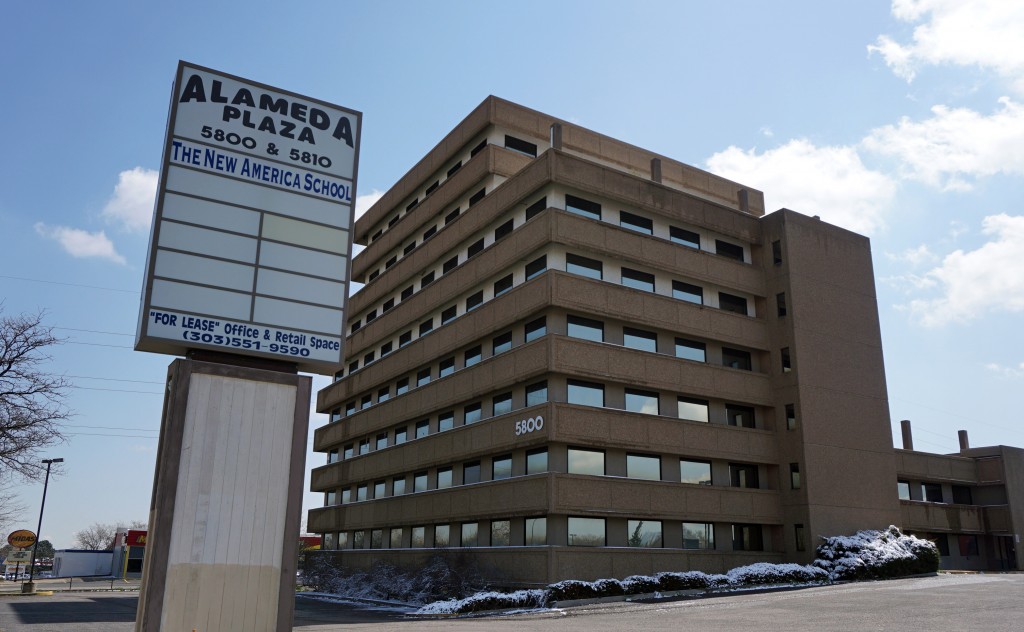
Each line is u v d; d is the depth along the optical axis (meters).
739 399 37.59
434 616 26.39
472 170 41.31
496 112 40.75
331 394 55.50
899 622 18.39
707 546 34.94
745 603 24.91
